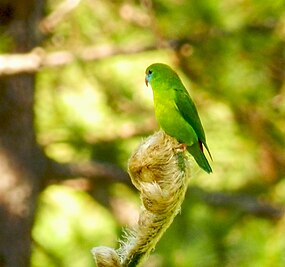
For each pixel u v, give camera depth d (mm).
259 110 11477
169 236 12344
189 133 7016
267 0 10695
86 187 15062
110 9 13336
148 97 14773
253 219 12414
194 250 11695
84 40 13586
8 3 12586
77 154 15297
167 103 7145
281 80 11227
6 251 13422
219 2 11156
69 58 12523
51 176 13773
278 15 10867
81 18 13383
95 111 15016
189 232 12297
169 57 12141
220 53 11297
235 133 11969
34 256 15344
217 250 11492
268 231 10828
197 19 11352
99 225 16312
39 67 12289
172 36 11586
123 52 12773
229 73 11305
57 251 15695
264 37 11016
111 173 14016
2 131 13383
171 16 11477
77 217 16172
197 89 11688
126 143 15000
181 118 7078
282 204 12320
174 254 12188
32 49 12875
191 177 5020
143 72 14617
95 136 14812
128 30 13484
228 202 12641
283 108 11320
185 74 11727
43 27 12867
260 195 12578
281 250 10086
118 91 14742
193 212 12562
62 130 14891
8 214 13375
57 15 12875
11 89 13320
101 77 14625
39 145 13672
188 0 11289
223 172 12648
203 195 12742
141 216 4961
